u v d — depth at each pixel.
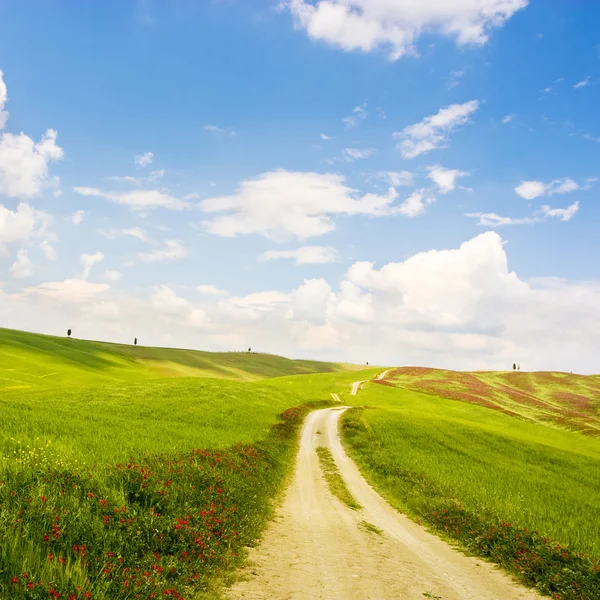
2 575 7.23
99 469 14.13
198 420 43.59
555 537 17.20
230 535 13.43
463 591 12.27
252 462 26.45
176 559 10.48
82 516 10.30
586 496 29.62
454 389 115.75
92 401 49.97
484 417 81.38
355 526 19.02
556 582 13.59
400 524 20.95
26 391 57.94
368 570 12.85
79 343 156.12
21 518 9.08
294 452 38.78
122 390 60.09
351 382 131.75
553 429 77.12
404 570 13.45
